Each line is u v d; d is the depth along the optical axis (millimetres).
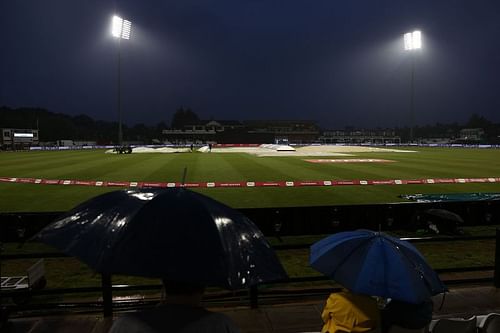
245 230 2512
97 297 5957
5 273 6953
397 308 3037
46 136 109125
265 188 16703
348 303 2885
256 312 4938
